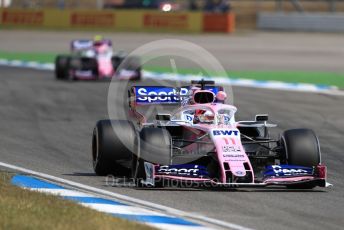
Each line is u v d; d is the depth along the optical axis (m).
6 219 27.00
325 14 191.00
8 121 63.75
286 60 127.81
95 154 39.47
